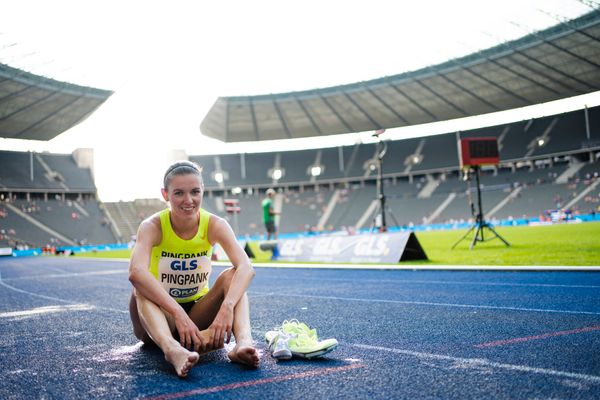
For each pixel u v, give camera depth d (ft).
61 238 148.36
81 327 14.40
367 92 143.95
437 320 13.06
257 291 23.06
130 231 162.71
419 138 173.27
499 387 6.99
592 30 102.27
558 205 133.69
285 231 162.71
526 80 128.47
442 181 160.76
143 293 9.04
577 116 149.89
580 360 8.31
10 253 136.46
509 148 155.22
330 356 9.42
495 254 37.42
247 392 7.19
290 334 9.65
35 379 8.55
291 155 184.85
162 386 7.72
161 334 8.50
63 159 173.17
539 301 15.49
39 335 13.29
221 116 162.40
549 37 107.34
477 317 13.21
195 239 9.77
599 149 141.28
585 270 23.27
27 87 117.19
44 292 27.07
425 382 7.39
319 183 177.37
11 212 149.48
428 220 148.56
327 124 166.40
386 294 19.60
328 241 43.24
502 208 140.77
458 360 8.68
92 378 8.45
